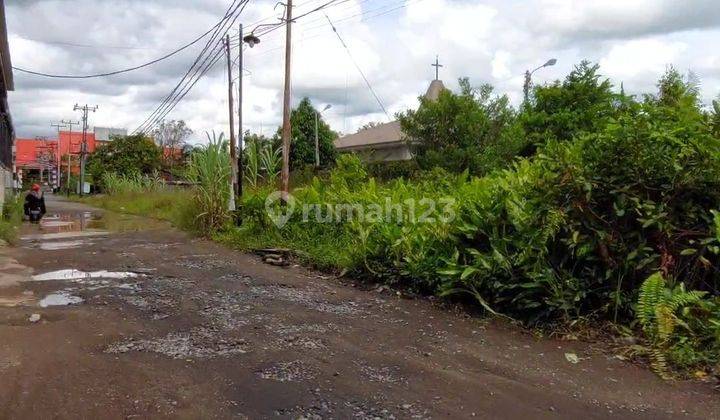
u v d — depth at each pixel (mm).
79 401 3301
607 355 4336
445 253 6211
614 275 4996
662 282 4387
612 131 4957
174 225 15203
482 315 5527
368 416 3180
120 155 46000
